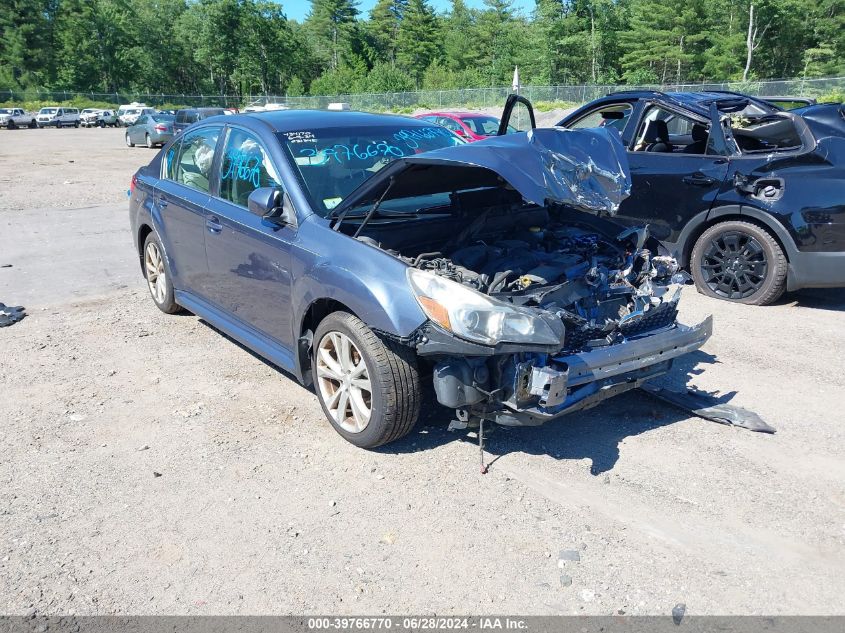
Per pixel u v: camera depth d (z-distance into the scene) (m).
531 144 3.58
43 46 88.25
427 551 3.14
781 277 6.38
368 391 3.84
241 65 98.94
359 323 3.77
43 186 15.94
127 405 4.62
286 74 105.69
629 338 3.93
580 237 4.73
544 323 3.31
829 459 3.90
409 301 3.50
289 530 3.30
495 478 3.71
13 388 4.89
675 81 62.47
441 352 3.39
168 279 6.03
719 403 4.48
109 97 80.81
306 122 4.85
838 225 6.00
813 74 56.41
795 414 4.44
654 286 4.17
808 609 2.79
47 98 78.06
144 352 5.54
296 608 2.81
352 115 5.17
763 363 5.26
